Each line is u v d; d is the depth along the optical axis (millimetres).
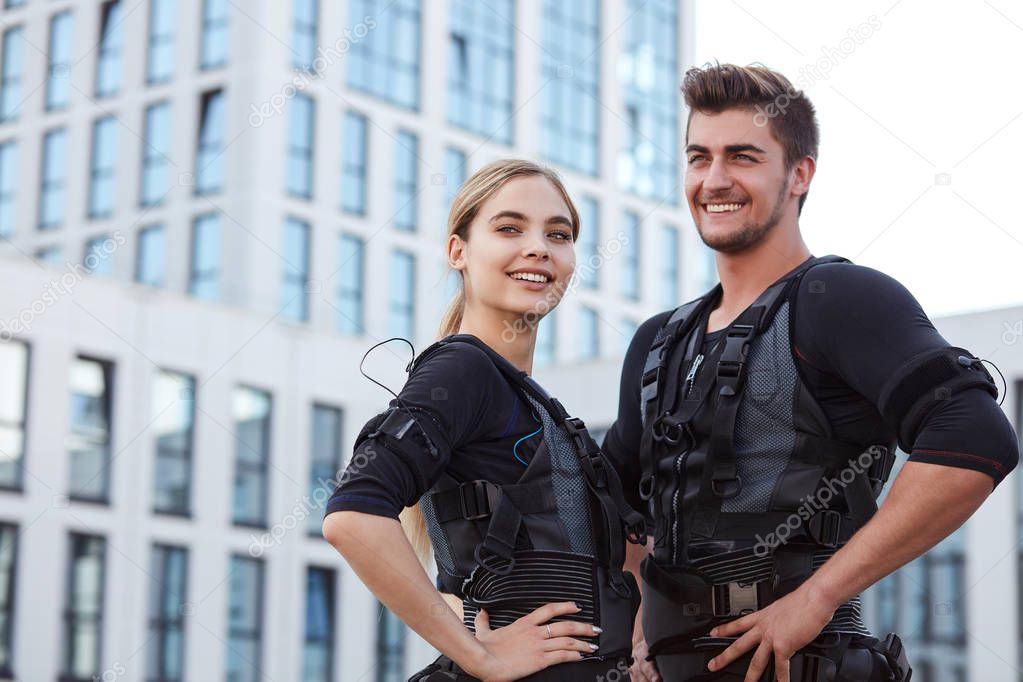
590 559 2330
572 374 20188
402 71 27547
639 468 2740
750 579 2408
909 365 2268
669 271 31703
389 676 22875
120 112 27062
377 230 26375
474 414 2324
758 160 2545
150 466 21906
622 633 2322
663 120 32594
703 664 2443
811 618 2258
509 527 2285
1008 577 15828
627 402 2764
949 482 2191
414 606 2158
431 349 2391
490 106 29078
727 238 2545
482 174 2561
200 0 26609
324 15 26688
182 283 25562
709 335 2574
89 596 21047
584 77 31141
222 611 21922
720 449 2438
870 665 2342
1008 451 2211
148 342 22141
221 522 22328
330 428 23891
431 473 2258
